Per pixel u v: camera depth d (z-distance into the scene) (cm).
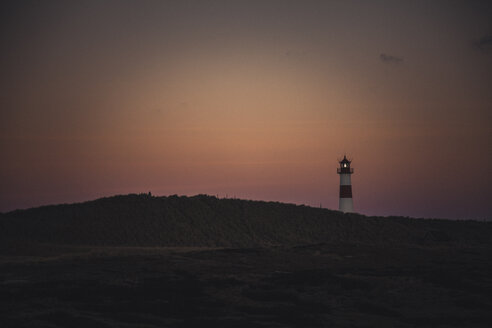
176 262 5184
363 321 2739
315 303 3200
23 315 2773
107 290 3562
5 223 9031
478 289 3688
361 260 5559
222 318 2758
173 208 10288
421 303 3225
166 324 2623
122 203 10362
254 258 5547
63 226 9112
